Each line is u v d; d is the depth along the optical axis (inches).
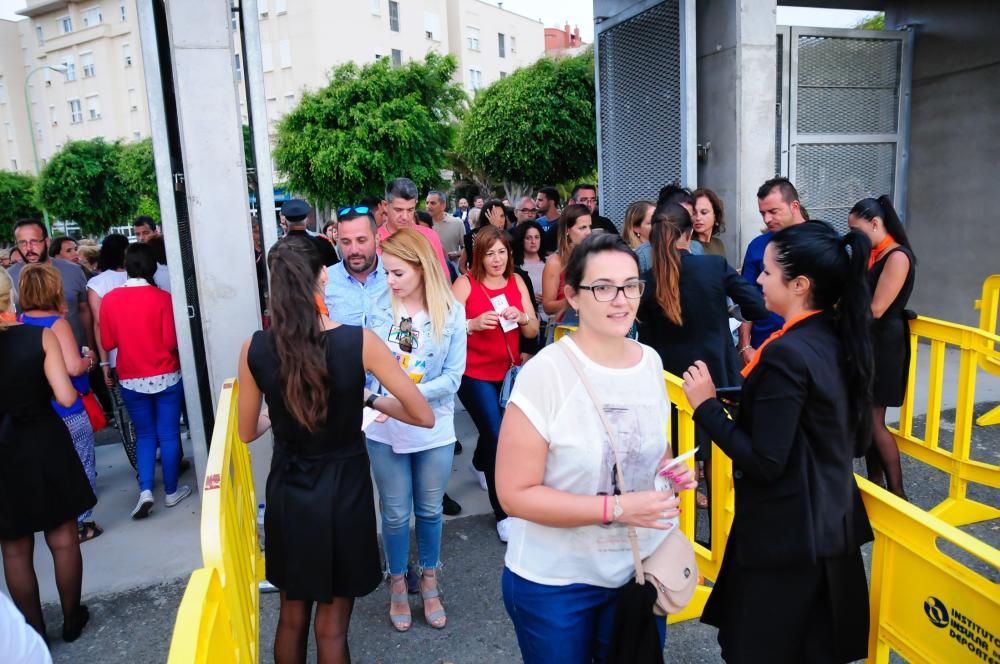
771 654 75.0
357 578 89.1
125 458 218.7
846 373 72.7
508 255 152.9
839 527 72.9
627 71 256.5
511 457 68.1
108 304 168.1
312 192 768.3
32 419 117.5
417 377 114.9
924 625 72.0
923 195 308.2
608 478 69.2
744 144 215.2
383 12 1385.3
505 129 749.3
